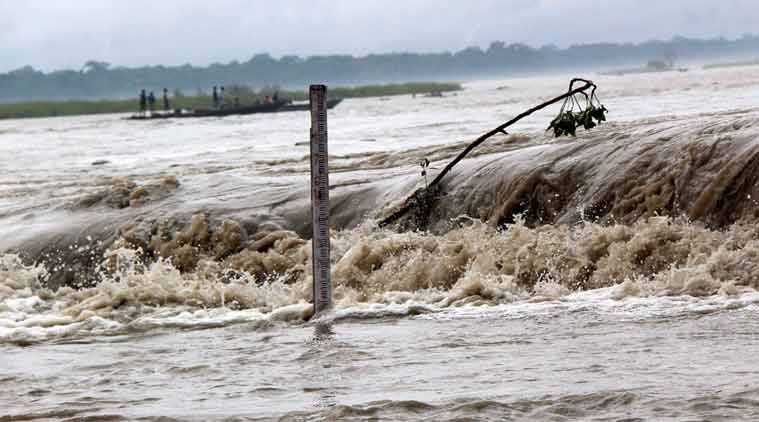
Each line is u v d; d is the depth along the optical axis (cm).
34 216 5072
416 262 3709
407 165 5309
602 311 2894
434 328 2862
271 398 2039
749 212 3488
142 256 4544
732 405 1686
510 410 1762
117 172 8319
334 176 4975
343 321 3133
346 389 2083
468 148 4303
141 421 1869
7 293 4203
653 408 1702
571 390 1892
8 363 2745
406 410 1803
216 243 4462
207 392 2158
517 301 3238
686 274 3116
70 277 4538
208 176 5172
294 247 4309
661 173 3775
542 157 4191
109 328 3391
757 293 2933
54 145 14862
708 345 2303
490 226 4062
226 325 3291
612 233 3531
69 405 2094
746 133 3716
